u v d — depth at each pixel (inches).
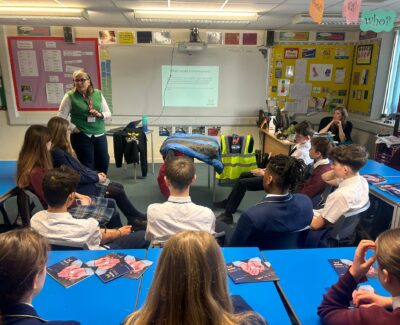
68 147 114.5
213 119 225.6
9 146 217.9
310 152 112.6
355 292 47.1
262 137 222.1
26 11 157.6
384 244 36.0
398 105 192.7
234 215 147.9
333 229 83.0
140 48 209.3
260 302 49.3
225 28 208.5
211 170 205.3
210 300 29.2
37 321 34.1
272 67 219.9
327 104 229.3
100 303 48.6
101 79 212.4
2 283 32.6
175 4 147.2
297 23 173.8
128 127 190.1
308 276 56.0
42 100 211.6
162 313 29.3
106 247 75.0
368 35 204.5
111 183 124.7
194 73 216.2
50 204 67.9
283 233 67.3
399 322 35.1
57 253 61.3
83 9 159.2
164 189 145.7
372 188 103.4
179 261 29.5
